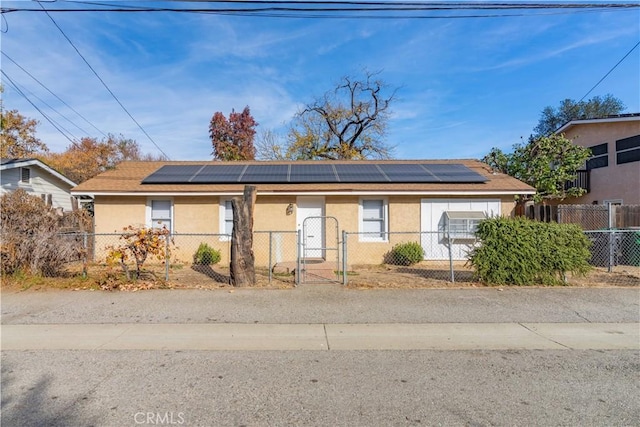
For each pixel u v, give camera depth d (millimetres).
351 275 10492
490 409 3486
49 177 20516
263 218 13344
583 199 20656
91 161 36406
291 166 15812
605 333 5656
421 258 12773
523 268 8625
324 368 4391
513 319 6301
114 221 13320
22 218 8602
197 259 12867
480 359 4676
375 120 30953
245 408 3488
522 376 4195
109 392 3777
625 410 3477
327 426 3199
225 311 6691
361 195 13266
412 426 3201
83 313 6539
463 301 7391
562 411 3455
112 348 4988
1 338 5355
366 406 3529
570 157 16297
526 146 16719
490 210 13391
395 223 13352
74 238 9203
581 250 8805
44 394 3730
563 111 41562
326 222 13344
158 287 8359
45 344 5125
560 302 7324
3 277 8344
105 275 9016
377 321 6188
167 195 13055
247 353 4844
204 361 4574
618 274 10562
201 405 3535
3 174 17391
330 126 31000
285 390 3842
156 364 4477
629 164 18172
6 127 28141
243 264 8570
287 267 11211
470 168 15789
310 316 6434
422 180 13648
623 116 17938
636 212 13242
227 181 13547
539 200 16656
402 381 4059
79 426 3174
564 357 4750
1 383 3969
